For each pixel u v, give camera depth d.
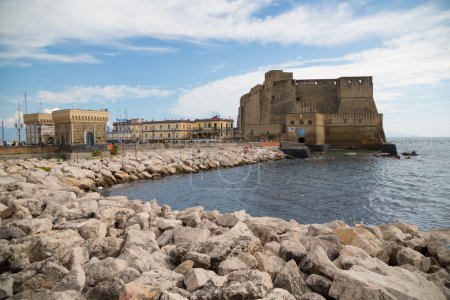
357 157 71.00
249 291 6.39
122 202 16.16
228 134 115.69
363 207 24.72
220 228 11.39
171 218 13.86
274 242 9.64
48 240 9.13
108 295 6.63
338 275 6.84
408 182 37.12
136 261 8.16
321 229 10.93
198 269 7.38
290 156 71.38
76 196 18.72
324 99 98.75
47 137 63.34
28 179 24.88
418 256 9.02
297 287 7.17
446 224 20.11
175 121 111.19
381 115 87.44
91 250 9.23
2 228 10.60
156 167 43.06
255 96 108.75
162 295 6.27
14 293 7.29
